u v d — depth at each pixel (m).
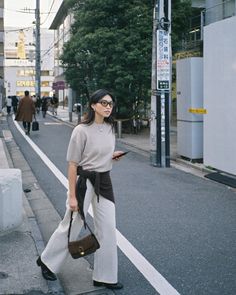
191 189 8.31
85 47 17.84
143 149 13.91
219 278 4.30
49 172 10.02
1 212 5.29
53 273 4.02
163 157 10.81
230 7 17.80
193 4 21.05
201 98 11.02
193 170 10.38
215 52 9.44
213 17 18.73
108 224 3.96
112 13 17.66
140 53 16.31
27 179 9.30
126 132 19.36
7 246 4.91
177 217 6.43
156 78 10.63
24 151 13.42
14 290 3.87
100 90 3.89
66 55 19.97
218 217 6.44
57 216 6.61
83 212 3.83
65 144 15.14
